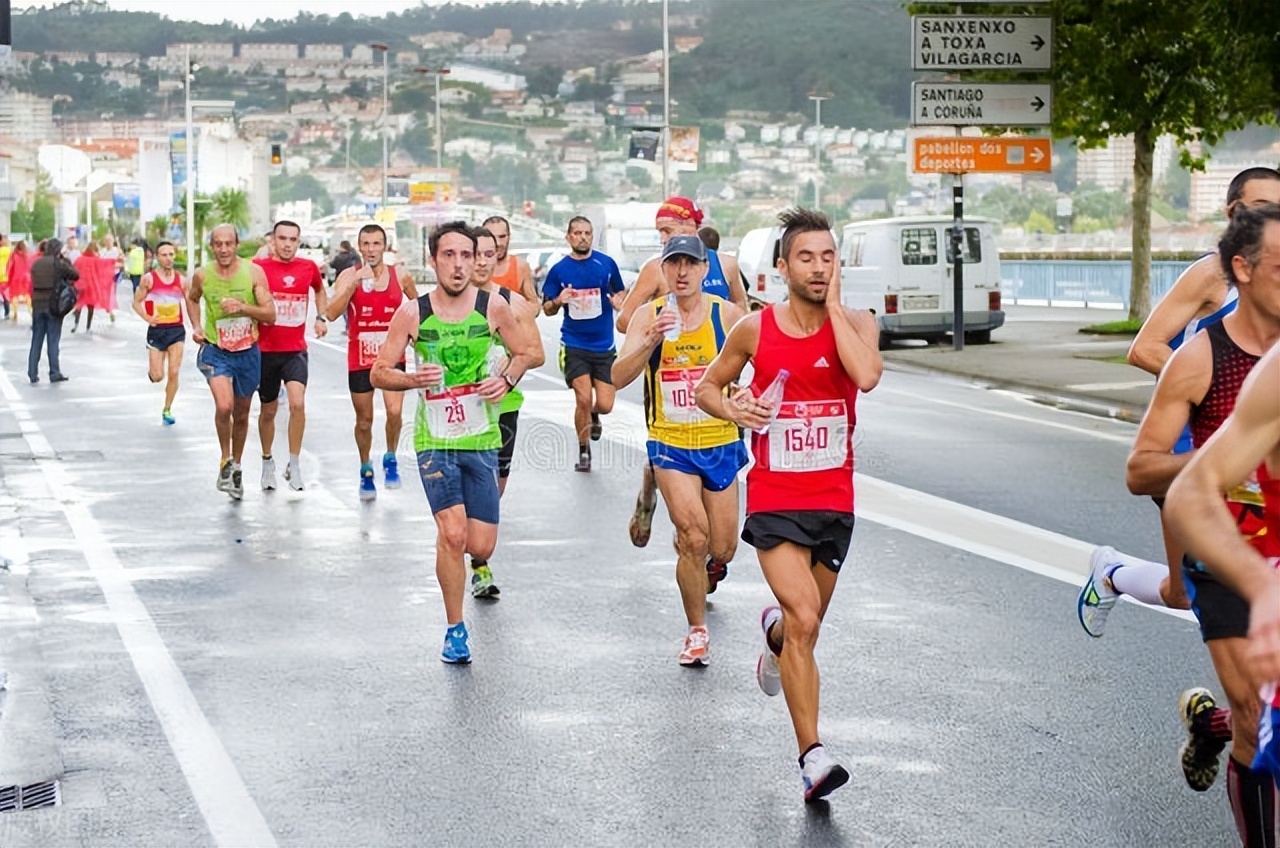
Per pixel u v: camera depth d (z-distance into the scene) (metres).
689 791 8.03
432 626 11.60
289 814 7.73
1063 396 28.38
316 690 9.91
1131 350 8.45
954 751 8.64
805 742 7.88
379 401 27.52
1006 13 39.09
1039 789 8.03
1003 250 83.75
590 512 16.55
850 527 8.28
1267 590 4.68
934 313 39.59
